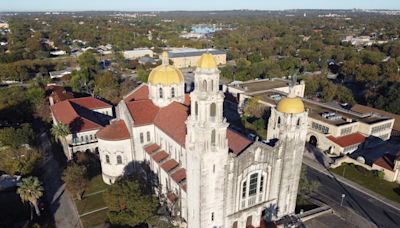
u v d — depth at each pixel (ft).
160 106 297.94
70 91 538.47
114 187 230.68
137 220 221.66
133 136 280.31
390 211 268.82
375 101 503.61
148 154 275.59
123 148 285.02
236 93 525.75
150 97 302.04
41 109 434.71
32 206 249.55
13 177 300.40
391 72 637.71
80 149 334.03
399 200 283.79
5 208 258.78
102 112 422.00
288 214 253.65
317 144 390.42
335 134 376.27
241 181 214.90
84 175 278.87
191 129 195.21
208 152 192.03
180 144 233.14
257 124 408.26
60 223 244.63
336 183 310.45
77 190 265.13
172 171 242.78
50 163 333.01
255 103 452.35
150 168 283.59
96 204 268.00
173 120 262.67
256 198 231.09
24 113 436.76
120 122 296.30
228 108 503.20
